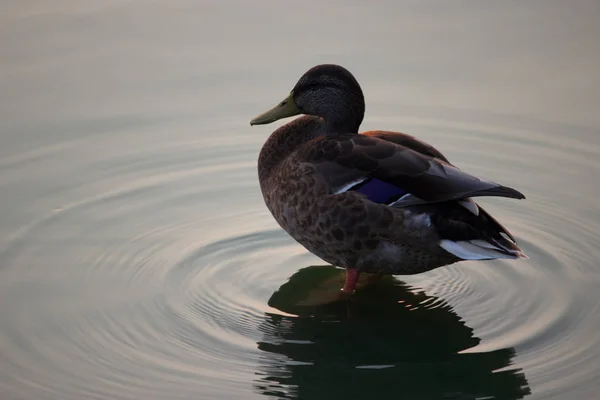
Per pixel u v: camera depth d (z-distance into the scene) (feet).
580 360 28.81
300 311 32.40
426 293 33.73
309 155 31.96
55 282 33.40
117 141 43.47
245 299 33.04
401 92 46.88
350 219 30.81
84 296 32.65
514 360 29.09
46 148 42.65
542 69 48.21
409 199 30.25
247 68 47.98
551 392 27.30
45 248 35.55
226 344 30.12
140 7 53.52
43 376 28.09
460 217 30.12
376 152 31.14
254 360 29.27
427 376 28.63
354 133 33.60
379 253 31.40
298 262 35.76
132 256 35.35
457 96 46.57
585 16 52.42
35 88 46.39
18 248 35.45
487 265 35.55
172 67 48.19
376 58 48.83
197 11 53.16
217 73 47.80
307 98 35.19
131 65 48.26
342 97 34.58
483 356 29.43
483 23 52.01
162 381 27.96
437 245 30.32
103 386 27.66
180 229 37.55
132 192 40.09
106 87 46.75
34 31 50.65
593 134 43.78
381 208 30.35
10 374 28.17
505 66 48.49
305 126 35.14
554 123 44.60
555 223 37.86
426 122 44.86
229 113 45.37
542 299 32.63
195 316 31.76
